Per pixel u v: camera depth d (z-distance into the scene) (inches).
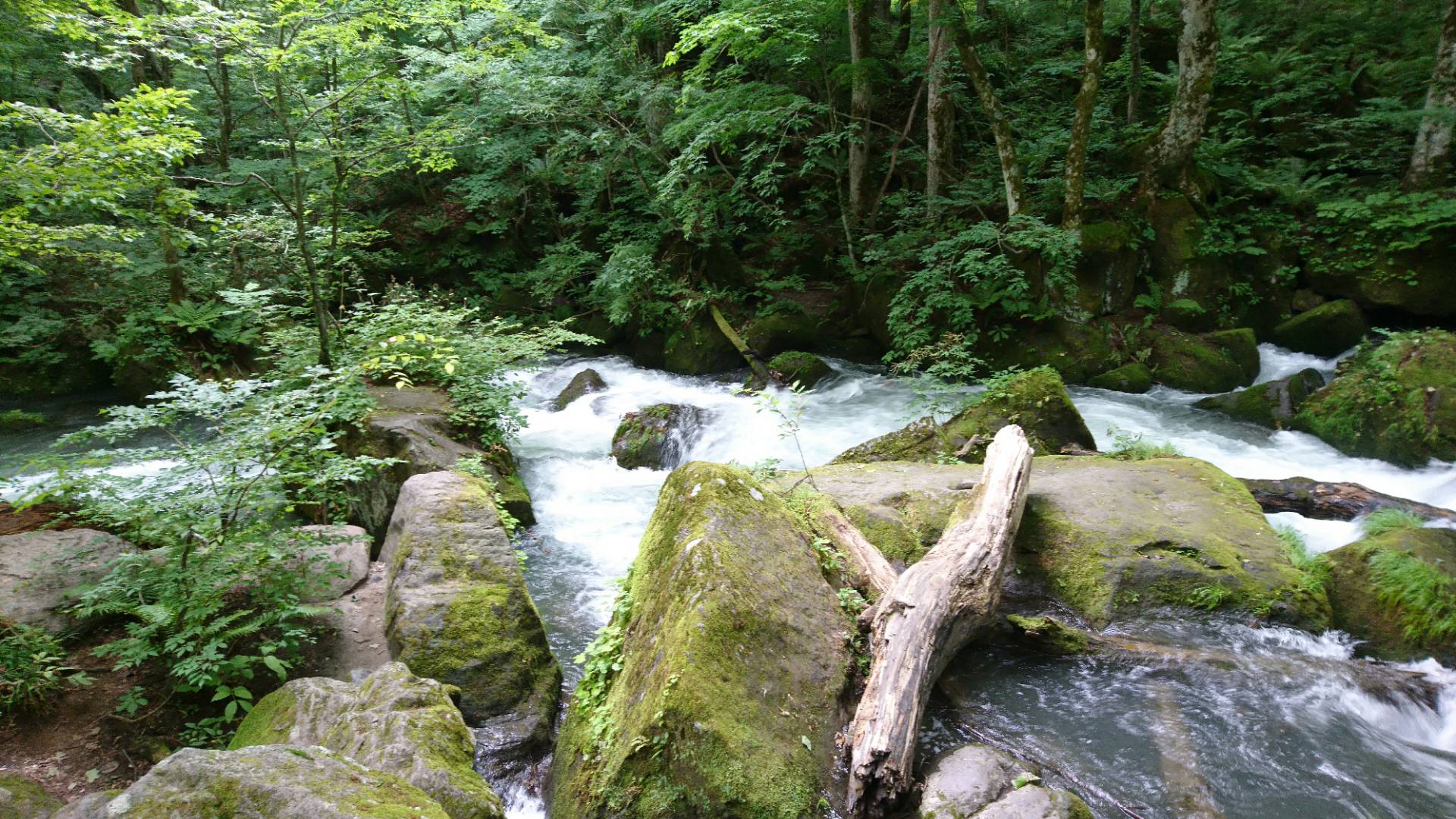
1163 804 137.9
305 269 373.4
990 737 156.1
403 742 130.8
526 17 584.7
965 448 290.4
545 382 496.1
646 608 160.9
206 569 165.5
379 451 278.1
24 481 320.5
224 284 488.1
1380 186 483.5
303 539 183.2
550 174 594.9
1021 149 538.3
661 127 553.0
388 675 149.7
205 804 93.5
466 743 140.7
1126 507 223.9
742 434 367.9
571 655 193.8
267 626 175.2
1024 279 443.2
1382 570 191.8
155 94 209.8
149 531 168.4
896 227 541.6
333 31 294.8
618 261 520.7
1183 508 225.3
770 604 154.3
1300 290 465.1
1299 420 364.5
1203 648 181.0
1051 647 182.5
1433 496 294.7
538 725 160.9
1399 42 617.6
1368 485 307.0
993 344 460.8
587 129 583.8
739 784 124.4
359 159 340.5
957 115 602.5
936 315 469.4
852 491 239.0
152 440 415.8
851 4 490.0
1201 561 198.4
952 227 491.8
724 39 446.3
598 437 387.2
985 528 189.3
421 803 106.0
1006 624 185.2
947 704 166.6
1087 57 427.2
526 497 287.0
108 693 159.6
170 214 308.0
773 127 505.7
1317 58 591.8
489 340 359.6
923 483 243.3
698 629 140.3
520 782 149.0
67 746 146.0
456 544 191.8
